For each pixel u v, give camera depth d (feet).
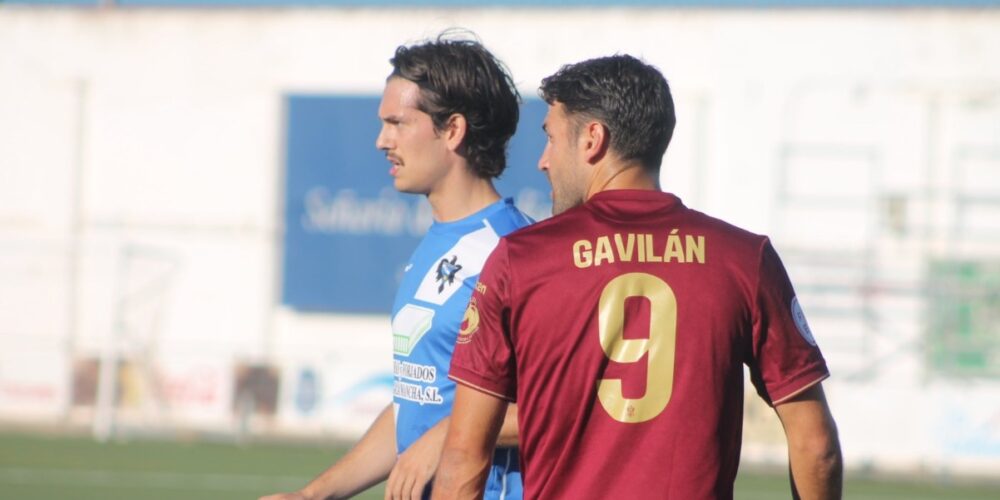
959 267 204.23
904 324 204.74
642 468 36.01
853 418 182.80
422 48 46.98
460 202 46.88
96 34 230.89
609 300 36.47
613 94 38.17
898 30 207.41
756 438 179.42
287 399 205.36
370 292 222.28
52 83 231.30
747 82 211.00
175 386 209.87
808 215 209.05
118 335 222.69
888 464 182.09
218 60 228.22
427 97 46.29
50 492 145.07
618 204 37.88
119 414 211.41
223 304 227.20
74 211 230.68
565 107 38.88
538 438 36.88
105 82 230.68
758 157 210.59
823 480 37.17
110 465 169.48
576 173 38.83
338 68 225.35
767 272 37.06
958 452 180.45
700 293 36.52
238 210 227.61
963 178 205.77
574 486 36.40
